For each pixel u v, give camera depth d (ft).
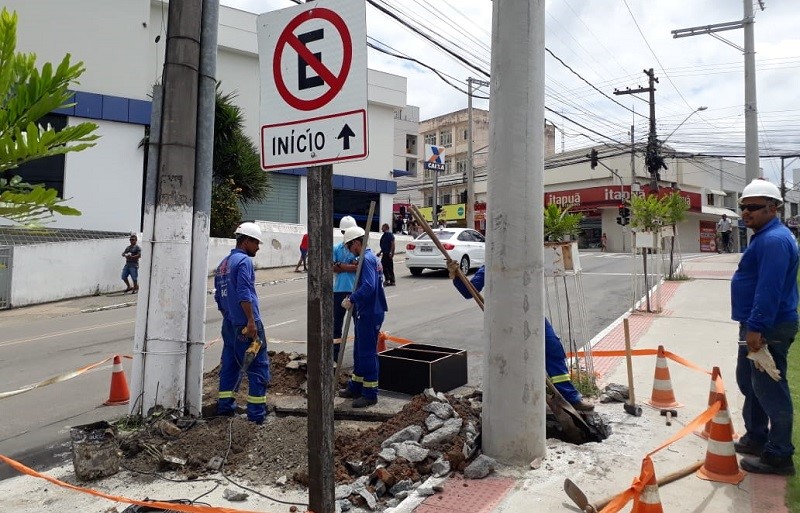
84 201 61.41
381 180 103.81
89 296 54.65
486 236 15.31
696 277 61.31
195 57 18.84
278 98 10.77
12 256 48.73
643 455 15.31
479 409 18.24
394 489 13.57
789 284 13.80
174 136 18.33
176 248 18.28
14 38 6.11
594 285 54.60
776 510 12.16
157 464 15.24
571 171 148.66
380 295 20.74
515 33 14.80
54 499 13.75
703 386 21.56
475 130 195.93
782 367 13.92
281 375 23.07
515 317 14.67
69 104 6.68
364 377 20.45
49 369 27.73
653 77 96.07
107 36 66.13
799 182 212.02
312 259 10.37
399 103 105.40
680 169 155.53
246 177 74.28
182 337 18.39
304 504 13.10
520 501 12.78
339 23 10.07
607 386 21.26
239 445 15.98
